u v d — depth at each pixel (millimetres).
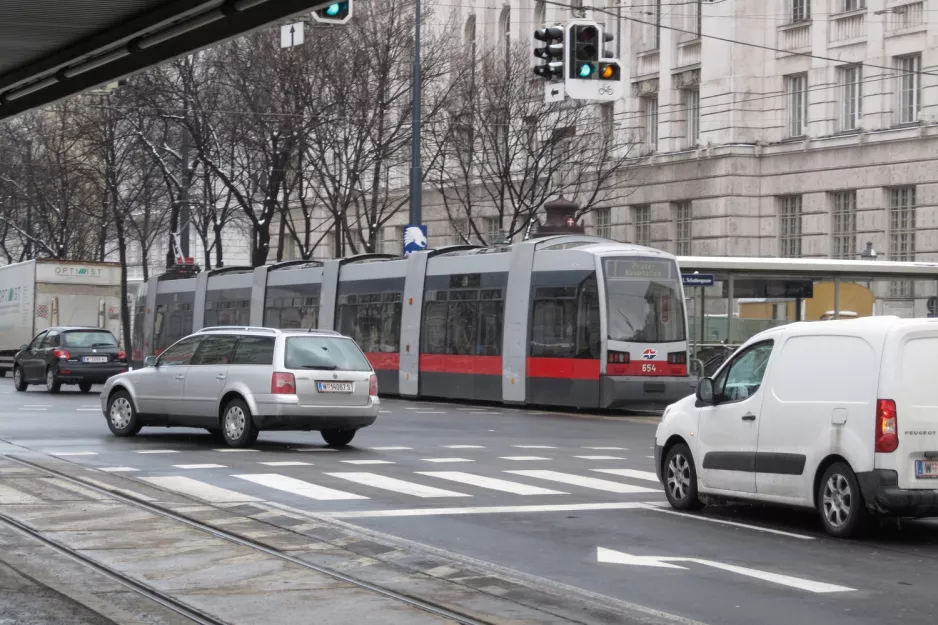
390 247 70312
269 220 51688
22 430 25391
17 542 12617
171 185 61188
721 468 14766
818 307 40750
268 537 12883
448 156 57219
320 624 9336
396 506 15414
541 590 10508
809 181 51500
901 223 48812
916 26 48094
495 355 35375
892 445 12875
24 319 49531
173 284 52344
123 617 9414
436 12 64688
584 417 31812
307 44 48062
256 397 21922
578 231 46156
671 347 33219
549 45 24078
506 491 16969
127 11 12469
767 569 11648
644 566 11719
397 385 39156
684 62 55625
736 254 53219
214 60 50312
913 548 12906
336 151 50500
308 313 43500
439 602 9992
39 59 14539
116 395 24219
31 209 71625
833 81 51000
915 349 13102
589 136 53156
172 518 14117
